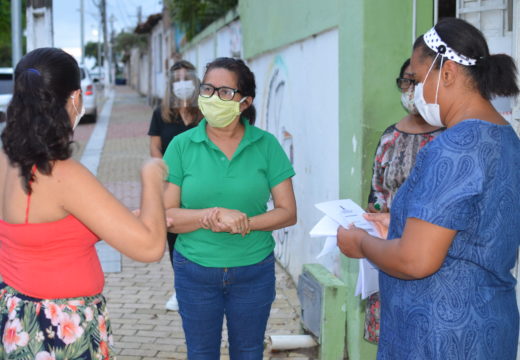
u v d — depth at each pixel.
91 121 19.84
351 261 3.68
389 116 3.57
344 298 3.80
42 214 1.90
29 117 1.84
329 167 4.30
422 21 3.54
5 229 1.96
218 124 2.78
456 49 1.87
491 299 1.83
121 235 1.92
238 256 2.78
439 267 1.77
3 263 2.02
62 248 1.94
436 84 1.92
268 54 6.14
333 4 3.99
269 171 2.91
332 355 3.83
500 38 3.11
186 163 2.83
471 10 3.21
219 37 9.74
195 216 2.71
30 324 1.92
